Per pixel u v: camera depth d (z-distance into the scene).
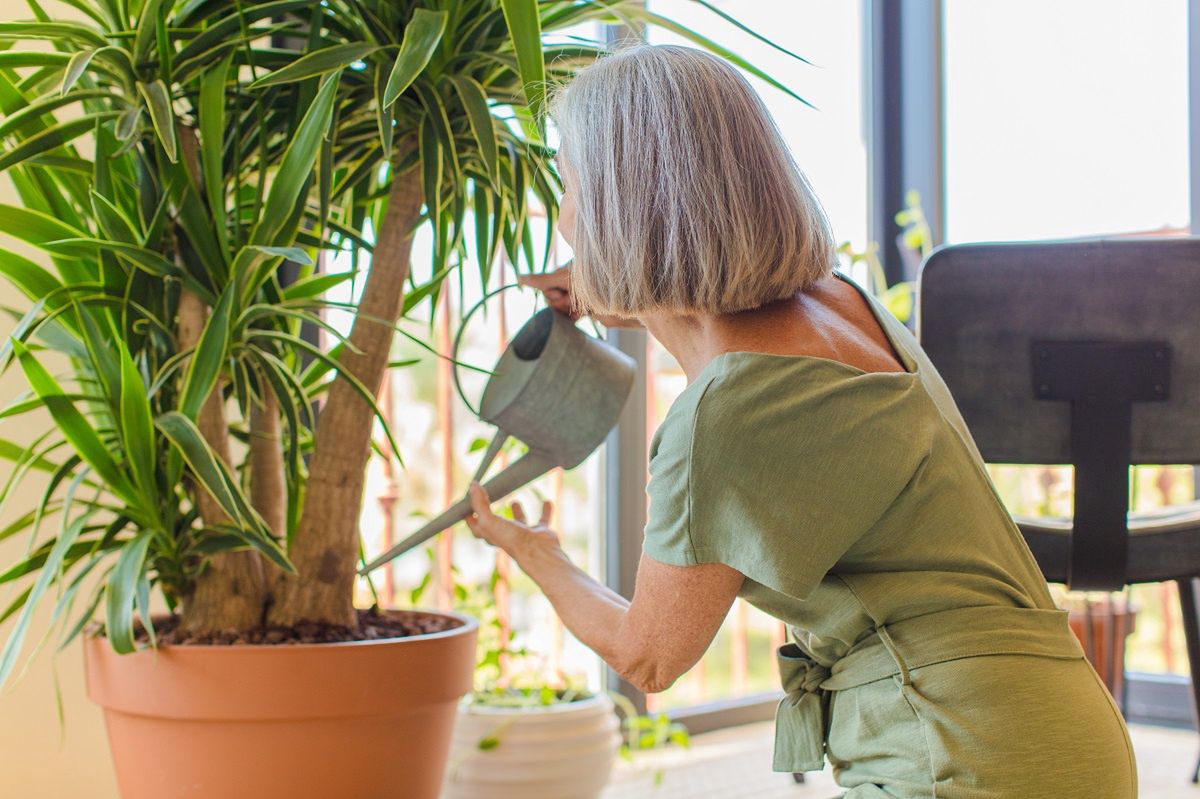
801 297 1.14
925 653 1.01
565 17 1.53
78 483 1.29
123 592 1.25
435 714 1.42
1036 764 0.97
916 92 3.52
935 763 0.99
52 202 1.43
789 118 3.40
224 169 1.49
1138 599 3.68
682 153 1.05
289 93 1.49
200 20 1.40
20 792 1.72
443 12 1.29
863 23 3.59
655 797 2.28
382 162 1.57
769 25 3.25
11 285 1.72
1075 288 1.79
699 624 1.04
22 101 1.33
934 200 3.48
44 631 1.75
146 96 1.25
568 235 1.20
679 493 1.01
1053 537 1.85
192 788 1.31
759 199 1.05
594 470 2.82
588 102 1.12
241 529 1.29
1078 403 1.79
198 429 1.35
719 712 2.90
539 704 2.11
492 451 1.36
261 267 1.35
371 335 1.52
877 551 1.03
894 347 1.14
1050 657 1.02
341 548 1.50
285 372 1.43
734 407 0.99
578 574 1.23
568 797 1.99
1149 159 3.18
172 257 1.42
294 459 1.53
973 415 1.83
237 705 1.28
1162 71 3.15
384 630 1.51
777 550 0.97
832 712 1.12
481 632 2.29
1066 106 3.32
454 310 3.17
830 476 0.99
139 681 1.30
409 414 5.19
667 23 1.50
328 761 1.32
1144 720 3.08
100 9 1.42
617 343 2.69
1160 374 1.78
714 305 1.05
